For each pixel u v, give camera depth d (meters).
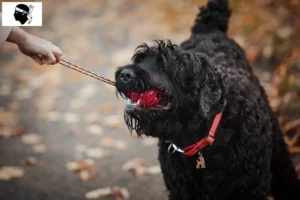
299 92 6.44
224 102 3.54
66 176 5.55
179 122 3.56
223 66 4.12
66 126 6.96
